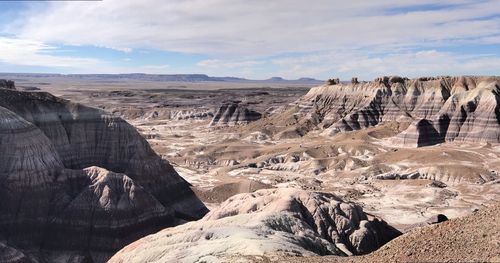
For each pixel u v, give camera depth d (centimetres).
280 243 5219
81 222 9656
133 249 6612
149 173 12100
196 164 18525
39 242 9562
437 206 11662
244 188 13075
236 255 4706
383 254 3634
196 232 6166
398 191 13175
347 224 7988
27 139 10338
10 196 9719
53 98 12419
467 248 3130
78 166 11750
